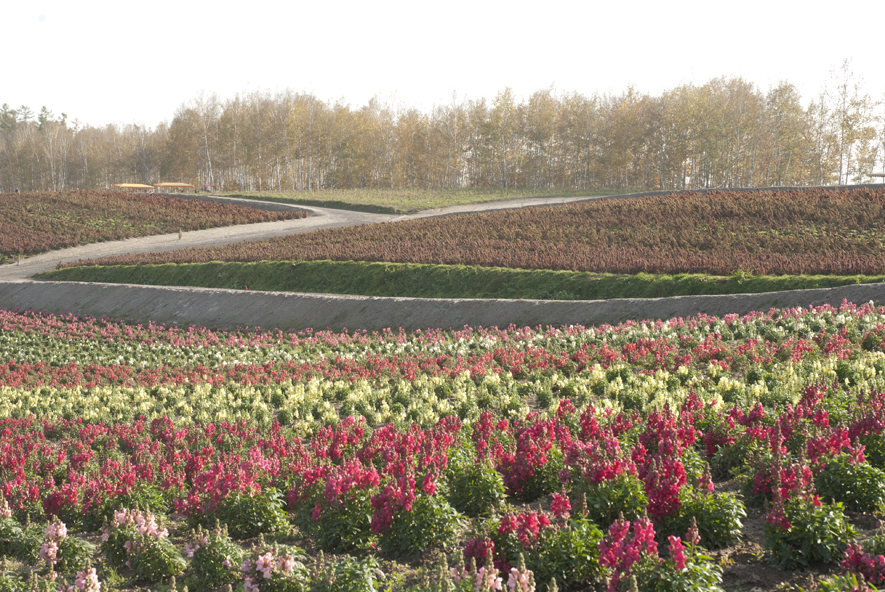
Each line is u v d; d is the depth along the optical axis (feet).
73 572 31.22
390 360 87.15
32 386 87.97
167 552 29.78
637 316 106.11
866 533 26.13
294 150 389.60
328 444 43.34
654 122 345.10
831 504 26.43
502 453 34.96
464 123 398.83
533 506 32.37
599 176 393.70
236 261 172.04
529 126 390.21
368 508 30.09
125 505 36.91
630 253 144.56
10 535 34.47
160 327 134.72
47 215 259.39
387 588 24.45
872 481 28.37
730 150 333.21
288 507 35.96
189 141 392.06
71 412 70.69
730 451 35.12
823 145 319.68
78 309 152.87
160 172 430.61
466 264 146.92
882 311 77.97
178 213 271.08
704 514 26.13
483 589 21.08
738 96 327.88
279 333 124.26
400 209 269.44
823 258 121.60
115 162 447.01
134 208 276.41
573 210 200.03
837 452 29.96
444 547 28.07
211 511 33.86
